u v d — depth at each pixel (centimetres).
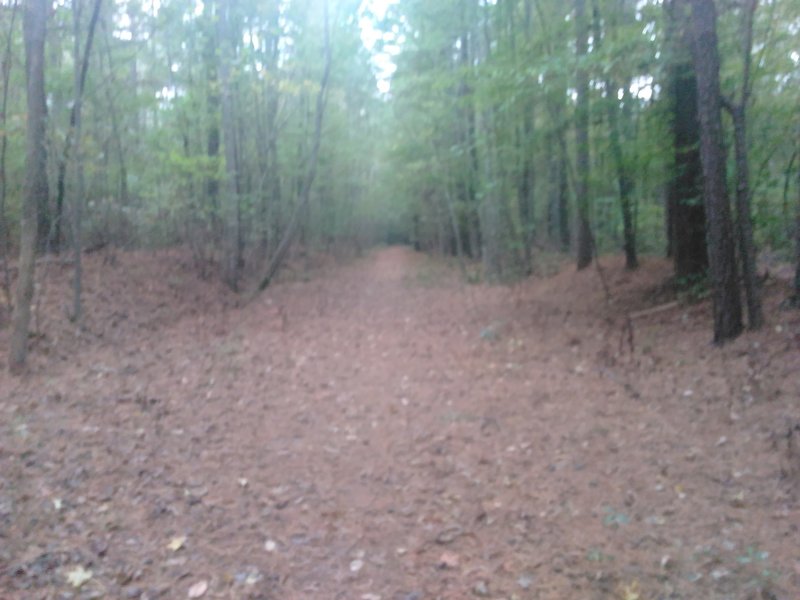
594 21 1245
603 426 757
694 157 1181
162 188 1795
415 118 2375
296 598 448
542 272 2097
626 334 1134
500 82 1255
